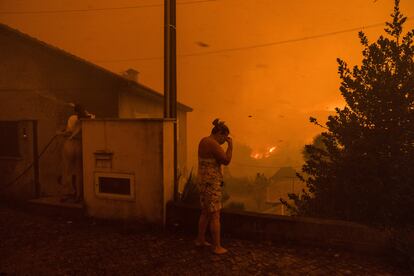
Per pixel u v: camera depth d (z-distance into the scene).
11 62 10.56
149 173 5.83
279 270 4.30
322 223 4.93
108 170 6.08
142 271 4.25
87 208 6.31
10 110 9.98
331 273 4.22
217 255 4.75
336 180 5.87
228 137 5.00
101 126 6.11
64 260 4.58
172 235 5.59
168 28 6.41
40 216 6.72
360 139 5.57
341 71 6.16
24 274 4.15
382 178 5.30
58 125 9.30
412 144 5.33
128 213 5.99
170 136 6.02
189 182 6.78
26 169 8.49
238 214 5.39
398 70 5.54
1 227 6.00
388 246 4.62
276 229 5.17
